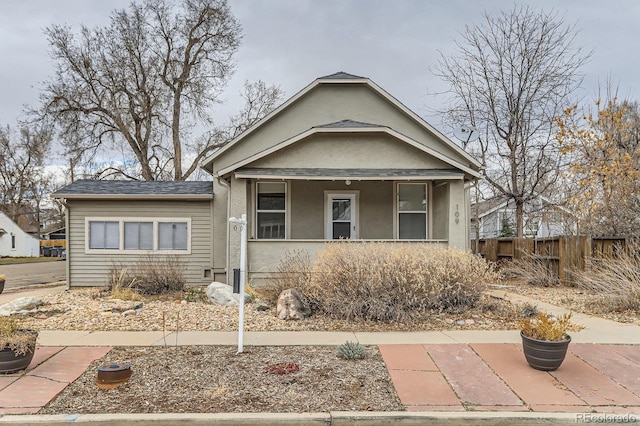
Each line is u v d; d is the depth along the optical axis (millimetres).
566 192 14977
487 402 4145
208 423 3760
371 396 4277
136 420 3754
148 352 5676
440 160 12250
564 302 9172
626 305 8336
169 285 10852
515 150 16219
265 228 13094
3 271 24641
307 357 5457
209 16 28828
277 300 8625
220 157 13922
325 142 12273
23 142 43062
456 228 11812
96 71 26797
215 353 5617
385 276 7641
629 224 11539
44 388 4461
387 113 14336
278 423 3781
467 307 8000
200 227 12938
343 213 13383
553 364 4926
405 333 6664
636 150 12570
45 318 7766
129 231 12766
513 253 14070
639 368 5074
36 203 49969
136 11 27281
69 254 12633
